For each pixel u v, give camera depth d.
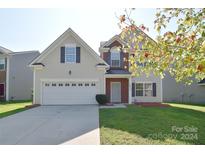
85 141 7.71
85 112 15.02
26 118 12.80
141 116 12.99
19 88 31.34
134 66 5.56
